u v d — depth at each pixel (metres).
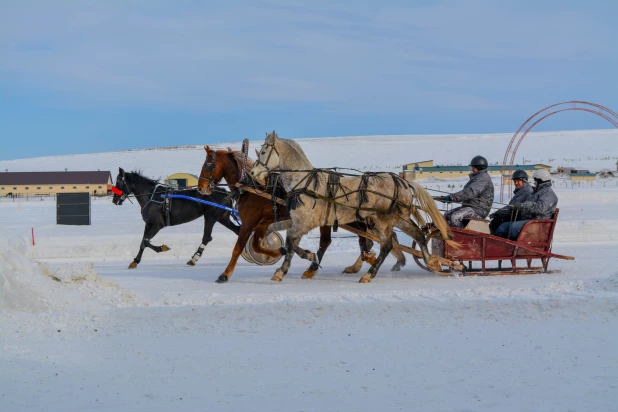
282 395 6.36
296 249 13.48
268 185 13.34
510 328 9.01
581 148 124.81
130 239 22.45
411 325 9.23
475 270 14.40
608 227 25.48
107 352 8.01
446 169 86.88
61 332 8.95
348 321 9.47
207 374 7.11
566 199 42.94
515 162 109.88
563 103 26.41
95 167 124.31
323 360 7.58
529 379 6.73
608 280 11.42
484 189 13.96
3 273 10.06
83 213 31.30
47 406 6.09
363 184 12.91
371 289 11.91
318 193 12.73
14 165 135.62
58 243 22.14
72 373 7.15
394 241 14.08
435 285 12.39
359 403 6.08
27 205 55.09
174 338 8.70
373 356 7.72
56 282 10.98
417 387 6.54
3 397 6.35
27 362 7.54
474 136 169.12
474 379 6.77
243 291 11.88
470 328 9.02
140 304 10.50
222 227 28.78
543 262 14.18
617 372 6.93
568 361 7.36
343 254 19.83
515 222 14.02
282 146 12.95
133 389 6.60
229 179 14.28
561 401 6.02
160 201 16.92
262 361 7.59
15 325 9.16
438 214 13.11
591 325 9.09
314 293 11.16
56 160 139.88
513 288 11.32
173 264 17.97
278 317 9.57
